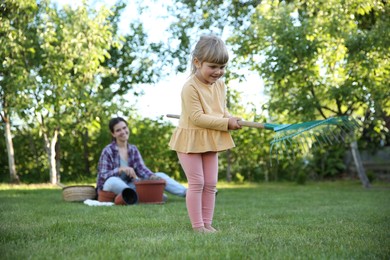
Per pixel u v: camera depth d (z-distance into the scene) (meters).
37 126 10.34
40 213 4.23
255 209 4.80
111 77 11.84
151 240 2.67
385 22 8.16
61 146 11.94
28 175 11.68
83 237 2.84
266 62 8.16
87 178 11.95
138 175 5.97
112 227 3.28
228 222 3.65
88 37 9.05
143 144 11.88
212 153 3.34
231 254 2.26
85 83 9.34
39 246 2.54
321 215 4.19
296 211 4.57
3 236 2.87
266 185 11.25
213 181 3.32
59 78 8.82
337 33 8.01
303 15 8.53
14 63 8.50
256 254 2.27
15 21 8.58
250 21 8.73
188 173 3.22
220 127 3.17
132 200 5.49
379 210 4.66
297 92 8.77
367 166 13.44
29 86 8.52
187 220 3.71
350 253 2.35
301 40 7.98
